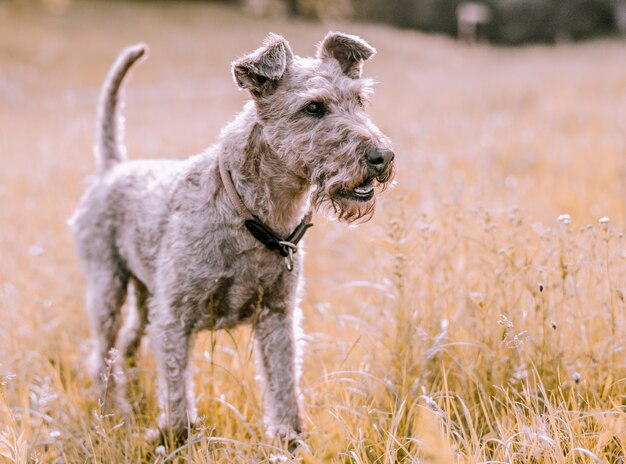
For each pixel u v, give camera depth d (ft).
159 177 12.99
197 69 91.20
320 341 13.97
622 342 11.25
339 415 10.59
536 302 11.76
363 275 17.30
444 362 11.91
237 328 13.61
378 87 71.56
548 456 8.97
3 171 30.94
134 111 58.70
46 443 11.05
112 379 13.21
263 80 11.11
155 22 122.52
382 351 12.55
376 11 163.02
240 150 10.97
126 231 13.37
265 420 11.48
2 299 15.20
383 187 11.06
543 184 24.58
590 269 12.53
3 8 109.60
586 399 10.53
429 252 13.62
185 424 11.18
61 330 15.17
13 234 20.59
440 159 27.02
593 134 33.42
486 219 13.01
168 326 11.41
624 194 21.91
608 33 132.67
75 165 31.14
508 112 43.65
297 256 11.71
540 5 135.95
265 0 154.40
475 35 140.56
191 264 11.14
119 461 10.27
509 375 11.28
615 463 9.26
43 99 67.77
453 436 9.89
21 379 12.50
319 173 10.77
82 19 114.52
